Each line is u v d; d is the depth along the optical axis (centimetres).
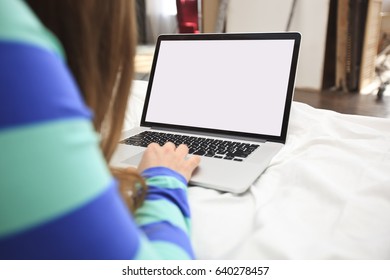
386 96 221
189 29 279
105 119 34
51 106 17
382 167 49
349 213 39
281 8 235
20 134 16
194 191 47
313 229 37
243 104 69
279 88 67
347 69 232
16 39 17
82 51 28
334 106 204
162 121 76
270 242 34
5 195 16
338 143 58
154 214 32
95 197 18
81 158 18
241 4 251
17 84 16
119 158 56
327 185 44
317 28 226
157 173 41
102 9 29
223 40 74
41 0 26
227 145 63
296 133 68
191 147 62
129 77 34
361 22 220
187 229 35
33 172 16
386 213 39
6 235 16
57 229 17
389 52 282
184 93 75
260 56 70
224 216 41
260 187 48
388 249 34
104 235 18
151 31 362
